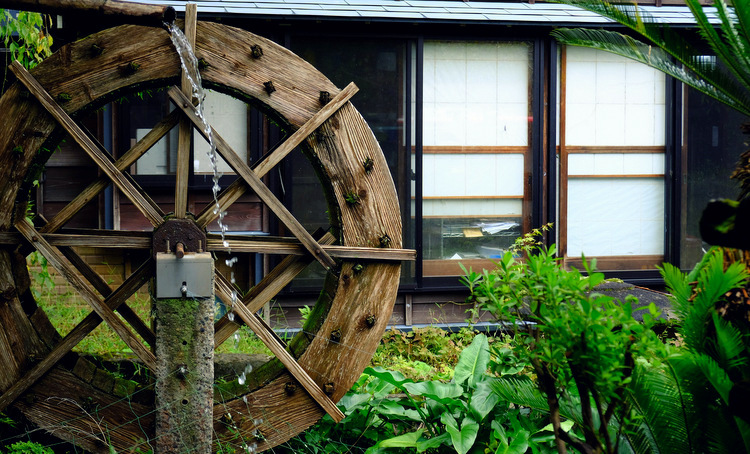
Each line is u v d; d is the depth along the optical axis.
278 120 4.25
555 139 7.19
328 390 4.20
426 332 6.36
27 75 3.83
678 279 3.30
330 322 4.21
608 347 2.43
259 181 4.09
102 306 3.91
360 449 4.33
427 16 6.65
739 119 7.30
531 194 7.20
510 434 3.89
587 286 2.61
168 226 3.94
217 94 6.71
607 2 4.45
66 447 4.27
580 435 3.87
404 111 6.93
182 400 3.57
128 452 4.01
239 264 6.93
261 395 4.12
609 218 7.34
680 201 7.32
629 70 7.27
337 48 6.78
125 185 3.95
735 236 1.90
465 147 7.11
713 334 3.25
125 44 3.95
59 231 4.07
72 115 3.94
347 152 4.23
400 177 6.96
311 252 4.14
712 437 3.19
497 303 2.79
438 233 7.12
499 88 7.12
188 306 3.56
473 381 4.27
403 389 4.32
